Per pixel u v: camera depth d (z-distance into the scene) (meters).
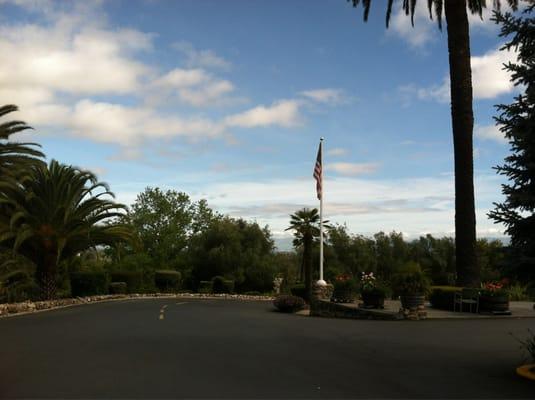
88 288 32.31
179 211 66.88
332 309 24.64
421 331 15.45
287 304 26.98
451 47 24.05
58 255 24.94
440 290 23.00
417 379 8.52
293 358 10.45
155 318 19.58
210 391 7.59
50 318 19.28
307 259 39.03
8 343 12.41
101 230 27.72
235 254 54.78
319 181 28.67
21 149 24.08
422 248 61.59
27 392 7.49
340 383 8.18
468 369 9.40
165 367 9.37
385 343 12.77
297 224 39.44
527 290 9.46
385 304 24.86
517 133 8.93
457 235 23.17
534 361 9.68
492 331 15.41
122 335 14.04
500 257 9.55
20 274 26.83
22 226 24.38
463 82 23.61
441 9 27.42
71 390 7.61
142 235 65.06
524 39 9.28
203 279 55.03
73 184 26.61
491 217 9.33
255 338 13.62
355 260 61.66
